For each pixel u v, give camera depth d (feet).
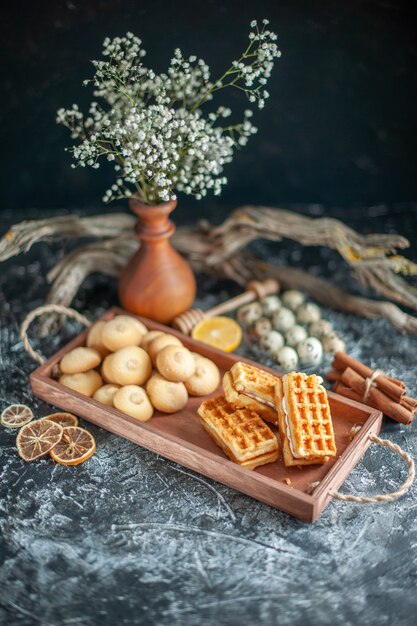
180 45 7.01
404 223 8.08
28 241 6.63
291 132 7.70
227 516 5.30
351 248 6.73
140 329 6.30
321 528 5.21
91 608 4.75
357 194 8.21
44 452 5.68
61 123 7.51
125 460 5.72
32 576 4.93
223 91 7.31
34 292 7.37
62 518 5.30
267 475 5.45
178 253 7.21
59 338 6.87
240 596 4.81
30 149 7.70
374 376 5.99
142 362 5.95
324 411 5.43
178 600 4.79
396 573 4.95
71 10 6.75
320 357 6.46
